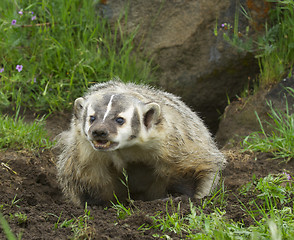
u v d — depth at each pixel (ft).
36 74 38.04
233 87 38.75
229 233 18.24
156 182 25.26
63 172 26.91
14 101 37.32
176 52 38.37
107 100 22.84
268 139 31.24
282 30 36.58
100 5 39.75
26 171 29.19
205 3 37.52
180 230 19.39
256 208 22.38
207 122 40.57
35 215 21.08
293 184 24.35
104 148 21.95
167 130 23.62
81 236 18.44
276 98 35.24
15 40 38.14
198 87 38.83
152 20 38.93
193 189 25.08
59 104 37.29
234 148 32.83
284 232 17.90
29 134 31.68
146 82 38.70
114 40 39.34
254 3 36.76
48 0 39.01
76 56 38.27
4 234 18.95
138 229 19.58
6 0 40.01
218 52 37.63
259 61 36.88
